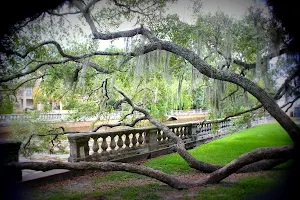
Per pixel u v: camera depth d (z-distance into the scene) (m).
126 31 6.04
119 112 11.96
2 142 4.75
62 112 12.04
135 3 6.79
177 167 7.04
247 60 8.78
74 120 11.02
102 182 5.59
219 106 8.69
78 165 4.94
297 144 4.57
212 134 13.79
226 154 8.78
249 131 15.56
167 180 4.95
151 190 4.90
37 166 4.77
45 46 6.87
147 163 7.65
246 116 12.23
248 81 5.12
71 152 6.40
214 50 7.91
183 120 21.00
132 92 10.31
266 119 21.77
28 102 11.31
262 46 7.22
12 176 4.77
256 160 4.69
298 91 7.23
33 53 6.71
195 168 6.29
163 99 11.03
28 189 4.91
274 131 14.98
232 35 7.57
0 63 6.07
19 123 9.02
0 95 7.72
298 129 4.74
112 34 6.04
